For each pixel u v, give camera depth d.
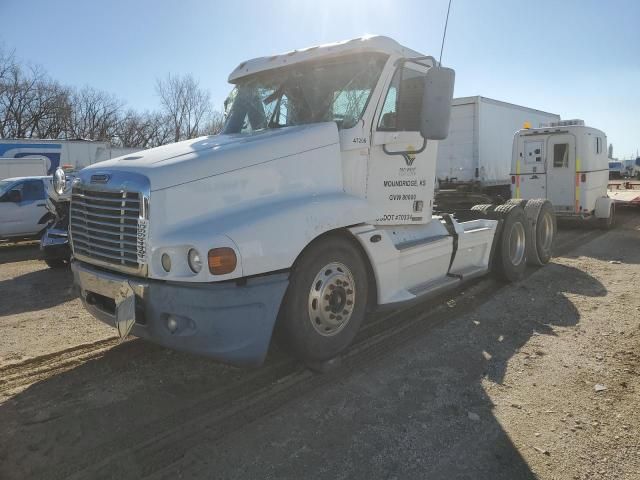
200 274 3.35
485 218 7.27
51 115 45.31
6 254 12.58
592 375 4.21
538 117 19.89
